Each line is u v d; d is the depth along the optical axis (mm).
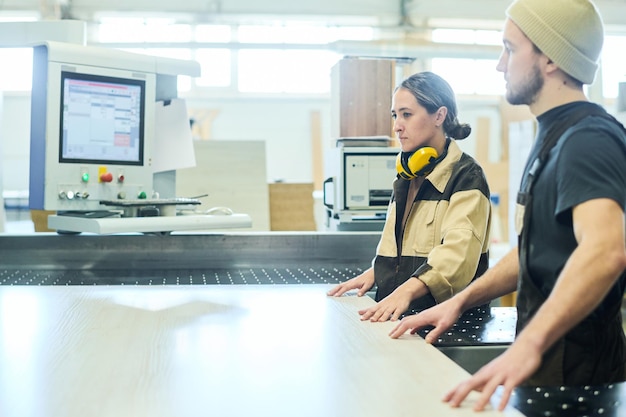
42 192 2242
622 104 2564
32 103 2289
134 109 2387
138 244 2377
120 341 1318
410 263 1901
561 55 1205
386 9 6594
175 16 6441
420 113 1884
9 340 1322
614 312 1249
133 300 1768
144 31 6703
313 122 8656
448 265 1686
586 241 1030
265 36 6922
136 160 2402
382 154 2805
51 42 2211
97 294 1856
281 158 8664
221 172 3936
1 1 6176
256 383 1048
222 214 2486
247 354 1226
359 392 1006
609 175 1073
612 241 1016
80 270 2350
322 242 2496
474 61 8656
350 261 2518
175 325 1468
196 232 2594
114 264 2367
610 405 1081
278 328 1446
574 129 1146
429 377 1085
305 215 3947
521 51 1249
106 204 2270
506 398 939
